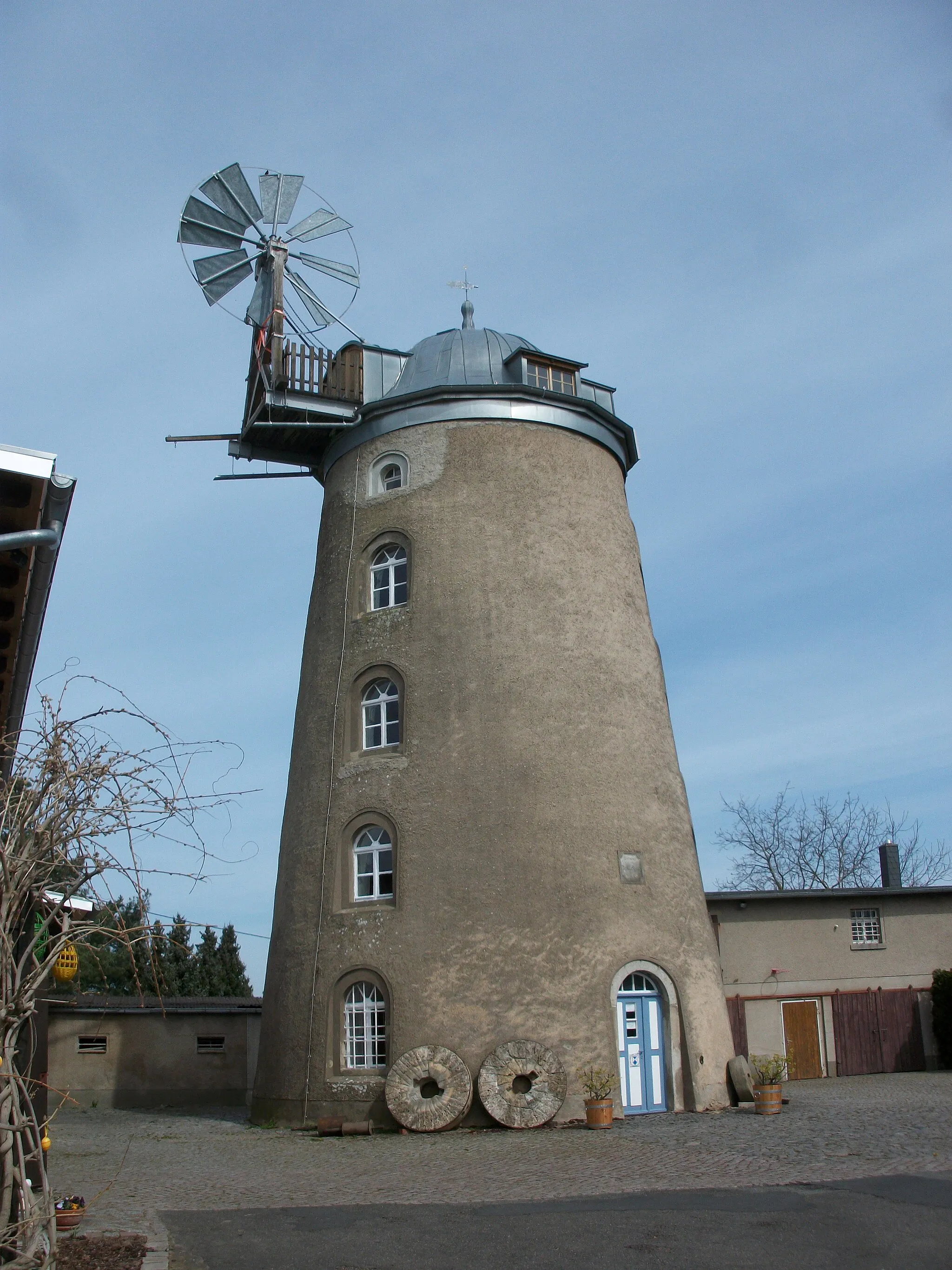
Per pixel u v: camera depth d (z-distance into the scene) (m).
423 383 29.66
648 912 24.94
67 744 9.95
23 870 9.66
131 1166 19.16
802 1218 13.23
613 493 29.59
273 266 29.91
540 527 27.55
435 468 28.09
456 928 23.83
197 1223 13.93
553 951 23.72
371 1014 24.02
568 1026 23.27
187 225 29.61
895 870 42.81
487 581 26.77
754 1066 24.28
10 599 13.79
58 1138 23.94
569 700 26.03
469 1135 21.75
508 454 28.09
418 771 25.33
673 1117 23.00
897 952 36.44
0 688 16.06
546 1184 16.05
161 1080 33.88
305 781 27.12
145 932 10.12
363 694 27.12
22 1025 10.50
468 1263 11.89
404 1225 13.59
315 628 28.88
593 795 25.34
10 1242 9.52
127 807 10.00
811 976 35.69
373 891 25.14
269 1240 12.95
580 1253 12.16
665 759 27.28
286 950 25.75
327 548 29.42
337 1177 17.42
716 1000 25.56
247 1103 34.00
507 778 24.97
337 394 29.56
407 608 27.03
